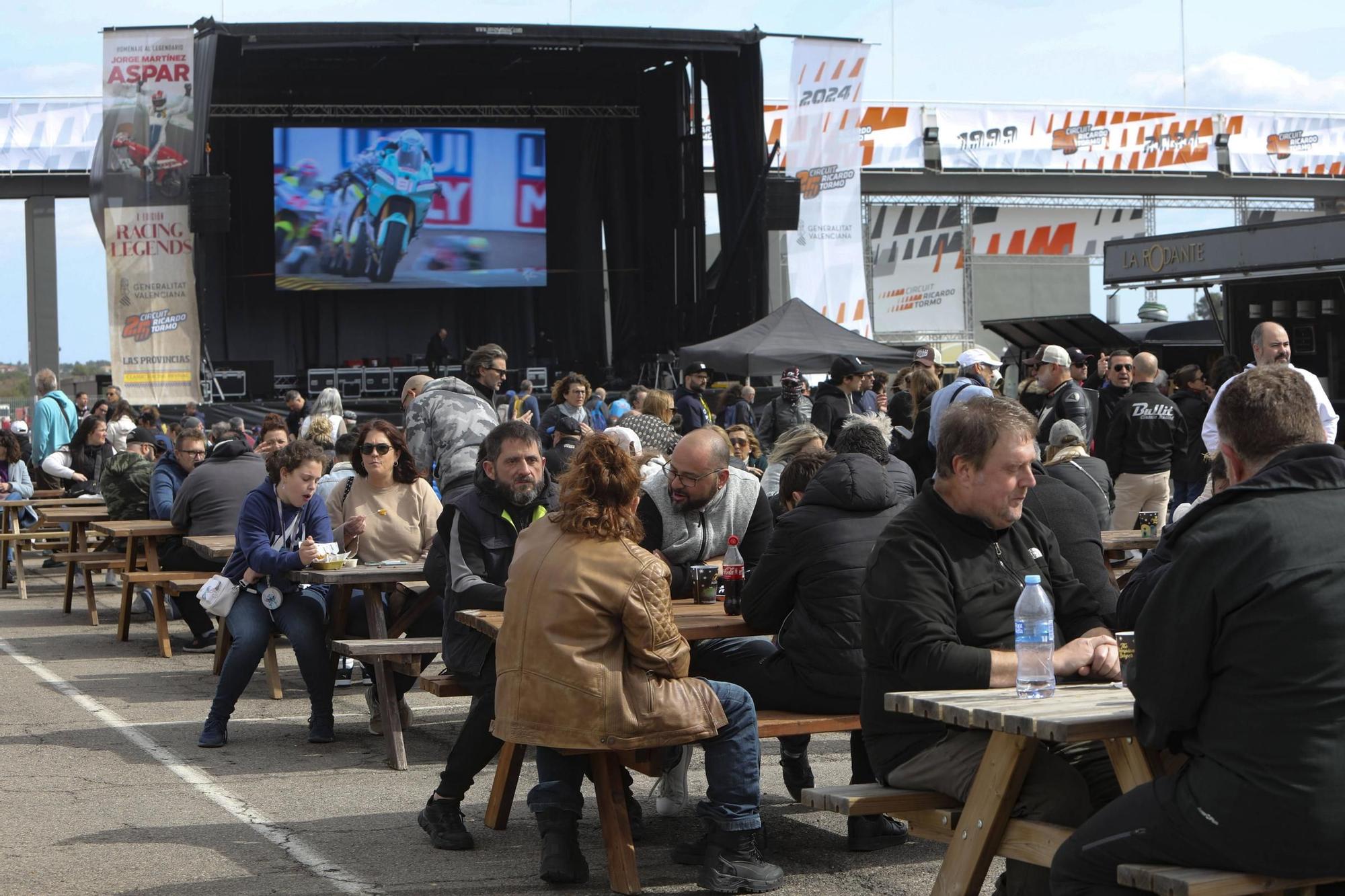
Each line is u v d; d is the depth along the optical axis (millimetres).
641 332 25312
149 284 19531
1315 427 3018
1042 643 3518
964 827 3404
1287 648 2748
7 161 22859
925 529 3756
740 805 4238
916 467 10023
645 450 7711
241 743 6363
